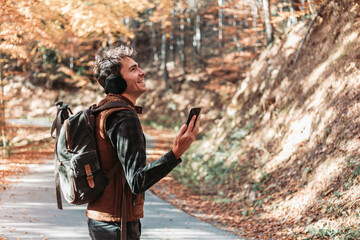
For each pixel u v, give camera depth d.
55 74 42.41
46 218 6.21
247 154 10.64
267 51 13.73
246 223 6.90
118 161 2.17
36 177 10.22
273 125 10.48
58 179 2.43
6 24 8.42
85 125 2.15
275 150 9.51
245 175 9.71
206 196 9.70
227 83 21.05
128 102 2.26
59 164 2.21
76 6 7.49
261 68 13.54
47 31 8.93
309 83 9.70
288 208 6.77
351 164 6.19
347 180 6.04
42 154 16.30
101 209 2.16
